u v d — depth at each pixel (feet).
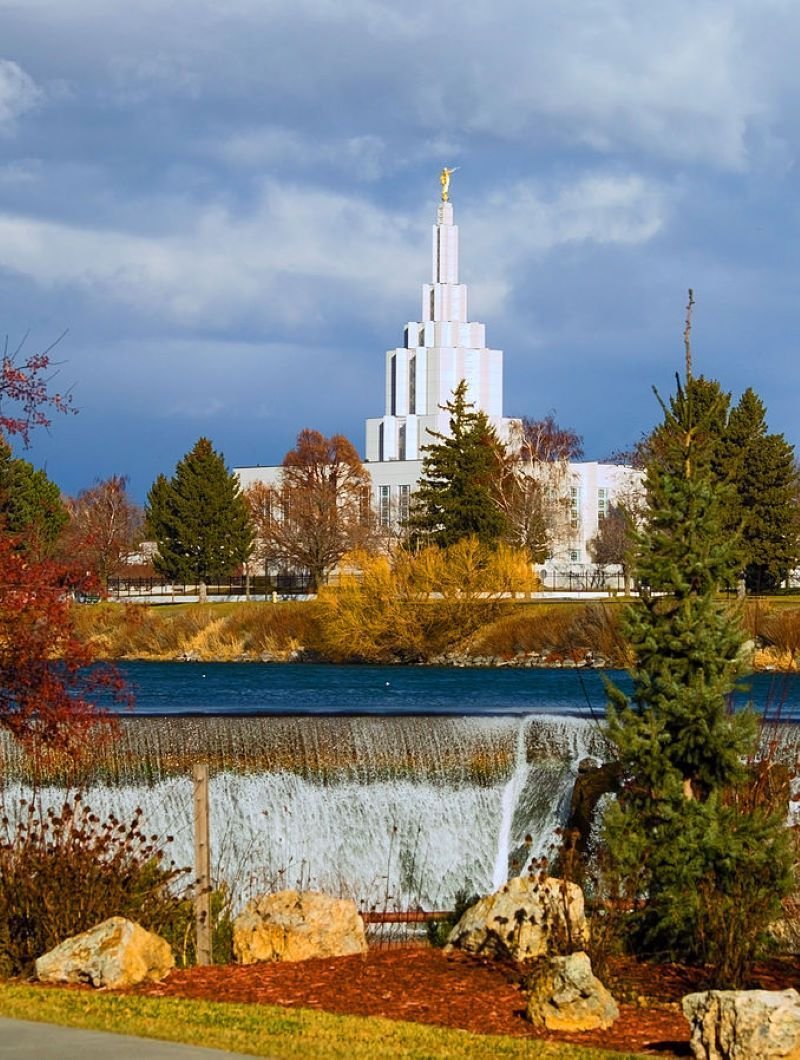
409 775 111.04
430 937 64.80
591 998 46.68
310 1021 45.19
